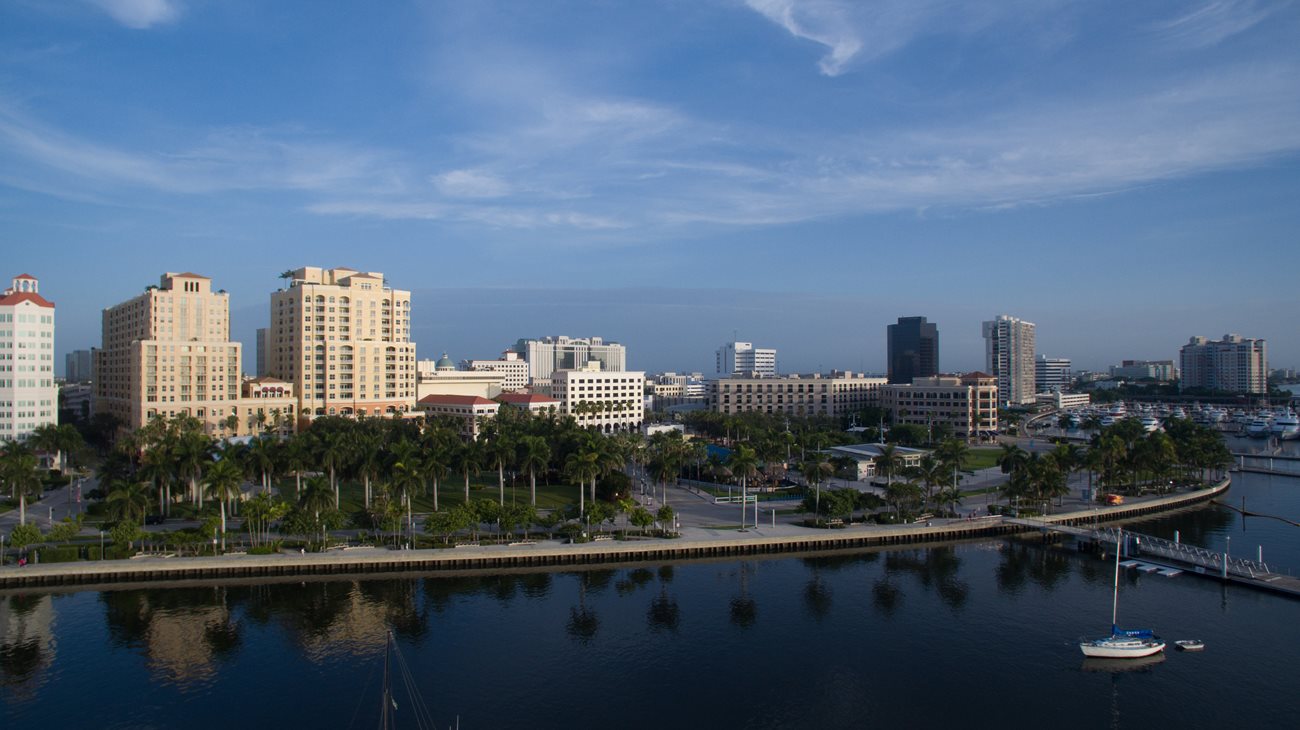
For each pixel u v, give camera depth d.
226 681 93.94
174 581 129.75
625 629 110.81
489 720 85.00
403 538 148.38
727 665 99.25
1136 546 149.75
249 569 132.88
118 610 116.81
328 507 143.12
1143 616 116.31
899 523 167.38
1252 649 104.06
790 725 84.44
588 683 93.94
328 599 122.12
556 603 121.31
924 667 98.88
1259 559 143.38
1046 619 115.56
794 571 139.25
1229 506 193.75
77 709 87.00
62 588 125.62
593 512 150.88
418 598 123.00
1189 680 95.19
